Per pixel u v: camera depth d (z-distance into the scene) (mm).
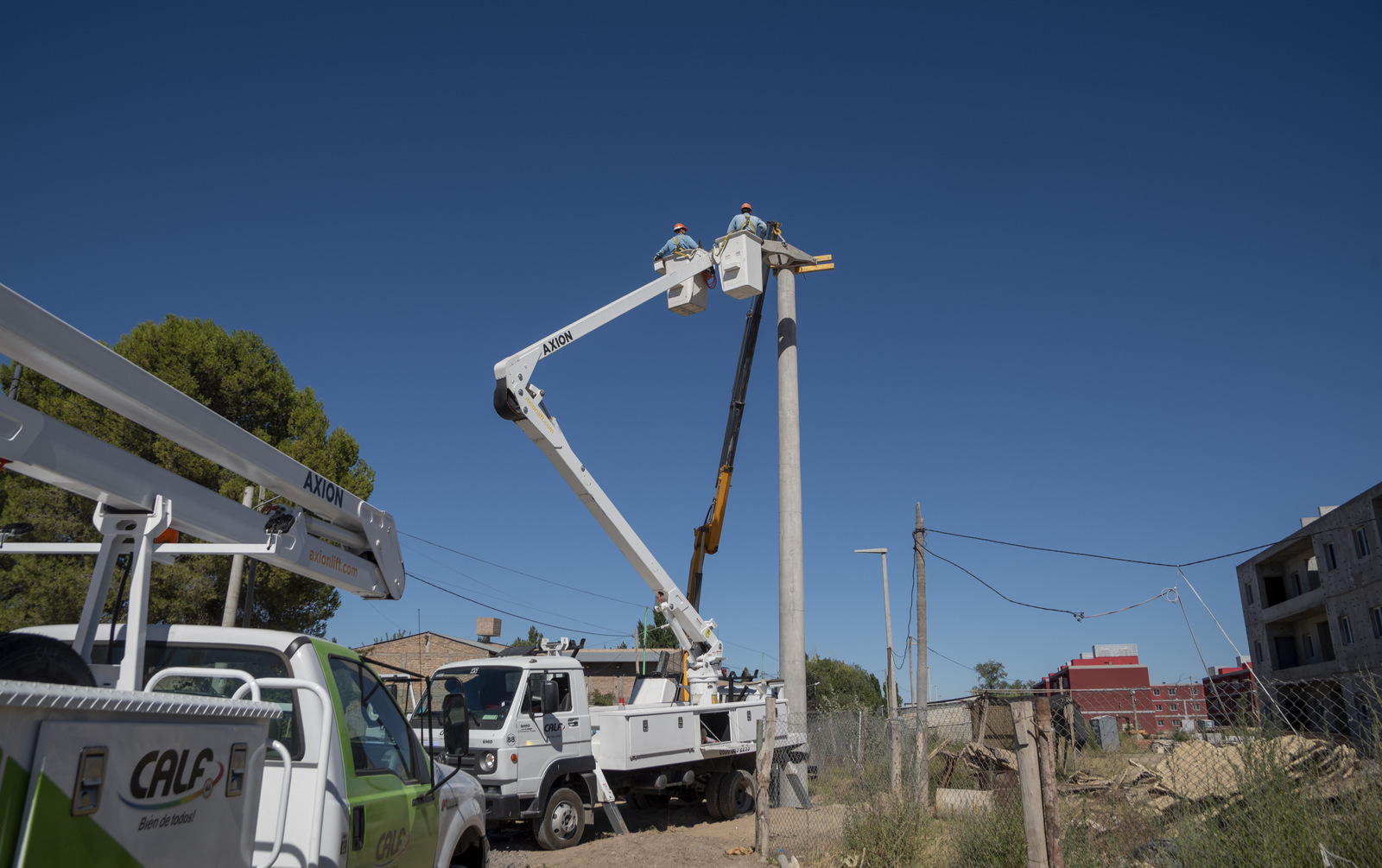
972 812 8844
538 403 13320
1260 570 42469
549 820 11383
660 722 13547
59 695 2156
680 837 11938
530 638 41062
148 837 2504
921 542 19781
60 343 3338
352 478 21609
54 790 2152
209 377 19859
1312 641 38812
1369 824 5680
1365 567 31531
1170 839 6781
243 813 2998
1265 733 6648
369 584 5520
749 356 19469
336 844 3711
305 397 21953
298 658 4031
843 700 40031
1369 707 6254
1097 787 9805
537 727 11508
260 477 4527
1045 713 5555
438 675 12133
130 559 3963
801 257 22328
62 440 3486
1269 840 5949
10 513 16453
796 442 22016
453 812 5453
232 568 15625
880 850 9297
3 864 2000
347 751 4113
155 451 17453
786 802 15383
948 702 15383
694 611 17000
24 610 16250
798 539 21297
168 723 2617
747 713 15398
